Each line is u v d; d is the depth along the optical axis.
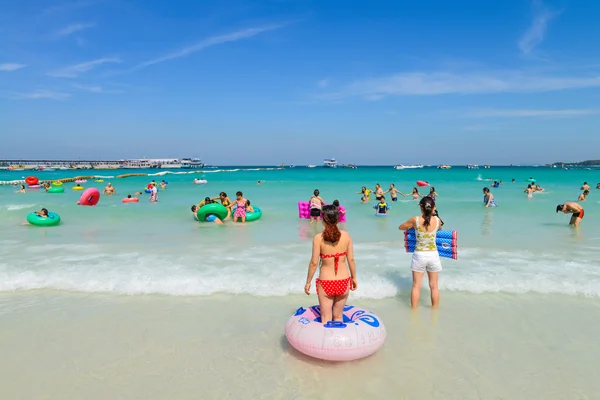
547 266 6.45
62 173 66.88
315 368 3.58
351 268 3.93
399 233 9.85
